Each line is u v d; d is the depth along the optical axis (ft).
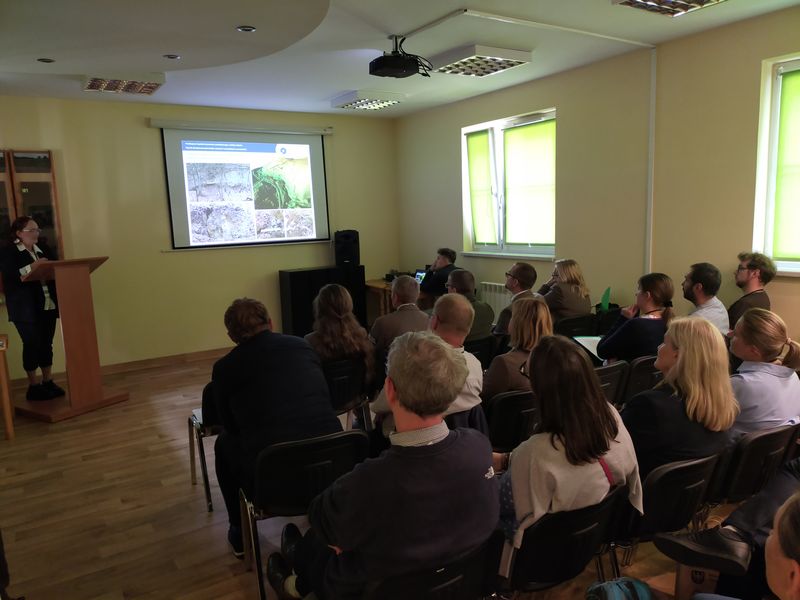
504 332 12.16
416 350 4.01
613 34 12.51
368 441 6.66
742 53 11.91
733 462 6.24
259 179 20.56
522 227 18.75
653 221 14.06
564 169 16.20
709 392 5.75
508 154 18.75
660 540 5.12
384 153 23.30
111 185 17.89
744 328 6.84
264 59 13.46
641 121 14.01
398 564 3.98
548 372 4.77
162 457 11.27
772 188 12.28
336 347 9.14
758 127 11.87
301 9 8.89
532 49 13.37
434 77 15.93
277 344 7.05
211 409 8.63
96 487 10.03
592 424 4.69
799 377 7.73
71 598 7.04
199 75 14.79
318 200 21.93
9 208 16.15
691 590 5.70
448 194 21.01
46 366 14.70
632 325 9.48
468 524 4.13
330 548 4.77
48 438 12.37
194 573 7.49
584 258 15.99
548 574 5.14
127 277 18.40
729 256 12.65
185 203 19.19
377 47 12.66
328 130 21.66
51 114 16.80
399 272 22.65
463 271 12.15
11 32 9.69
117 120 17.84
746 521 5.11
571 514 4.82
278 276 21.36
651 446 5.89
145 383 16.75
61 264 13.21
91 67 12.39
